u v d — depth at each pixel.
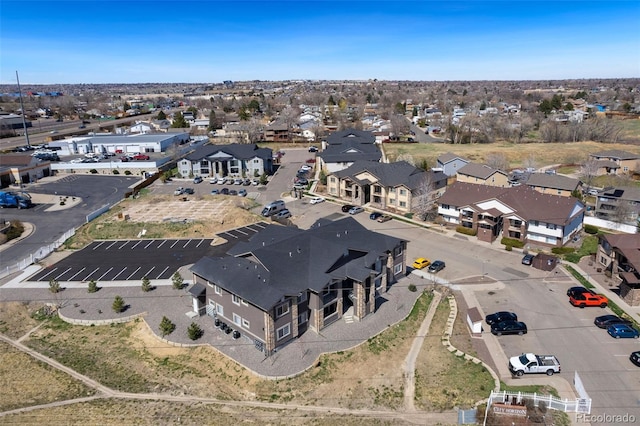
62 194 85.50
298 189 85.94
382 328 39.97
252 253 40.97
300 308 38.34
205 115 199.75
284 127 146.50
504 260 54.66
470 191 67.44
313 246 42.62
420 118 191.00
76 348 38.72
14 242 62.12
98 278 50.81
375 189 77.75
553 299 45.00
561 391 31.69
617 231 62.88
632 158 93.19
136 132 151.50
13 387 33.78
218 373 34.62
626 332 37.84
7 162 93.94
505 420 28.83
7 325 42.25
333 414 30.23
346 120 180.38
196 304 42.22
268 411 30.55
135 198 81.94
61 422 29.47
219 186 91.12
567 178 79.25
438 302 44.78
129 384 33.97
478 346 37.56
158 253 57.97
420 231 65.50
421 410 30.48
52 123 186.12
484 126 141.25
